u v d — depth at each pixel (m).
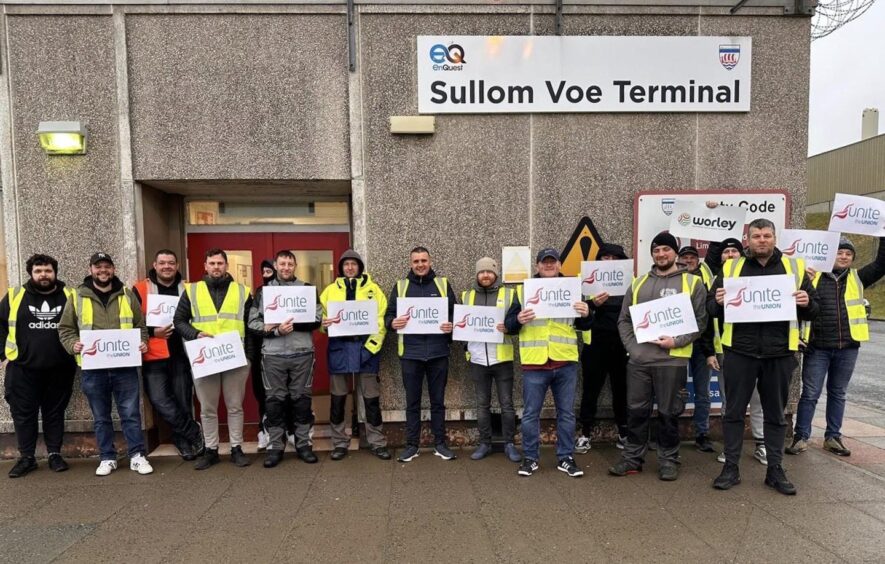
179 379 4.83
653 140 5.15
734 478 4.11
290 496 4.02
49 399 4.62
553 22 5.05
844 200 4.65
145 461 4.59
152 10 4.85
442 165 5.08
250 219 5.79
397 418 5.11
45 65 4.88
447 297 4.71
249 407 5.86
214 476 4.45
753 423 4.74
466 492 4.06
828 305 4.74
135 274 4.98
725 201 5.14
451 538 3.37
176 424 4.81
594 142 5.13
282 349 4.62
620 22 5.07
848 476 4.32
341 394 4.78
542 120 5.11
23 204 4.93
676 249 4.23
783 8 5.07
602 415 5.20
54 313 4.50
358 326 4.62
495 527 3.51
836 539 3.32
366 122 5.02
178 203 5.63
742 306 3.93
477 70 5.02
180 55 4.93
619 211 5.17
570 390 4.40
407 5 4.95
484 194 5.11
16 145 4.91
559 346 4.31
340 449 4.82
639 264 5.17
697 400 4.95
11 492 4.18
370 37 4.97
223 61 4.95
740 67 5.10
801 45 5.13
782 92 5.17
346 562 3.11
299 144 5.02
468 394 5.15
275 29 4.95
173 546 3.32
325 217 5.82
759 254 3.92
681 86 5.09
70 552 3.26
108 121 4.92
